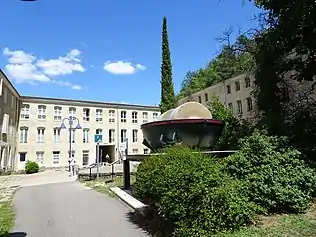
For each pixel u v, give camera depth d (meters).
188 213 5.14
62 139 39.28
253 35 12.37
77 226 7.29
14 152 34.84
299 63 9.78
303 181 6.37
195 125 7.84
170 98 27.58
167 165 5.70
